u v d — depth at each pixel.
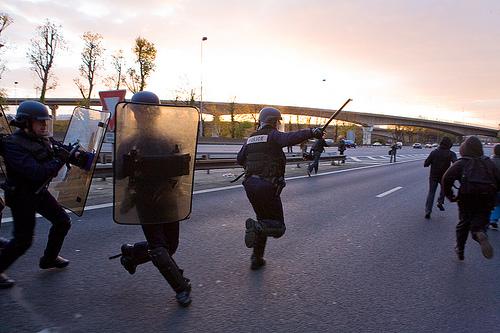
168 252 3.90
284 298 4.13
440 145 8.82
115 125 3.52
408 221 8.35
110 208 7.84
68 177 4.57
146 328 3.35
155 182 3.68
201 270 4.85
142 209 3.66
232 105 65.50
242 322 3.55
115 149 3.54
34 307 3.62
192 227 6.93
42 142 3.85
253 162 4.63
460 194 5.49
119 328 3.32
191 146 3.90
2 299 3.76
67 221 4.42
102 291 4.04
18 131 3.79
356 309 3.95
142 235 6.08
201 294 4.12
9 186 3.85
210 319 3.58
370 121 111.81
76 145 4.06
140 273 4.56
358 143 109.38
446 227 7.92
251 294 4.19
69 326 3.31
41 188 3.93
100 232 6.17
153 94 3.82
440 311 3.98
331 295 4.27
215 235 6.44
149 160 3.61
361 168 23.05
